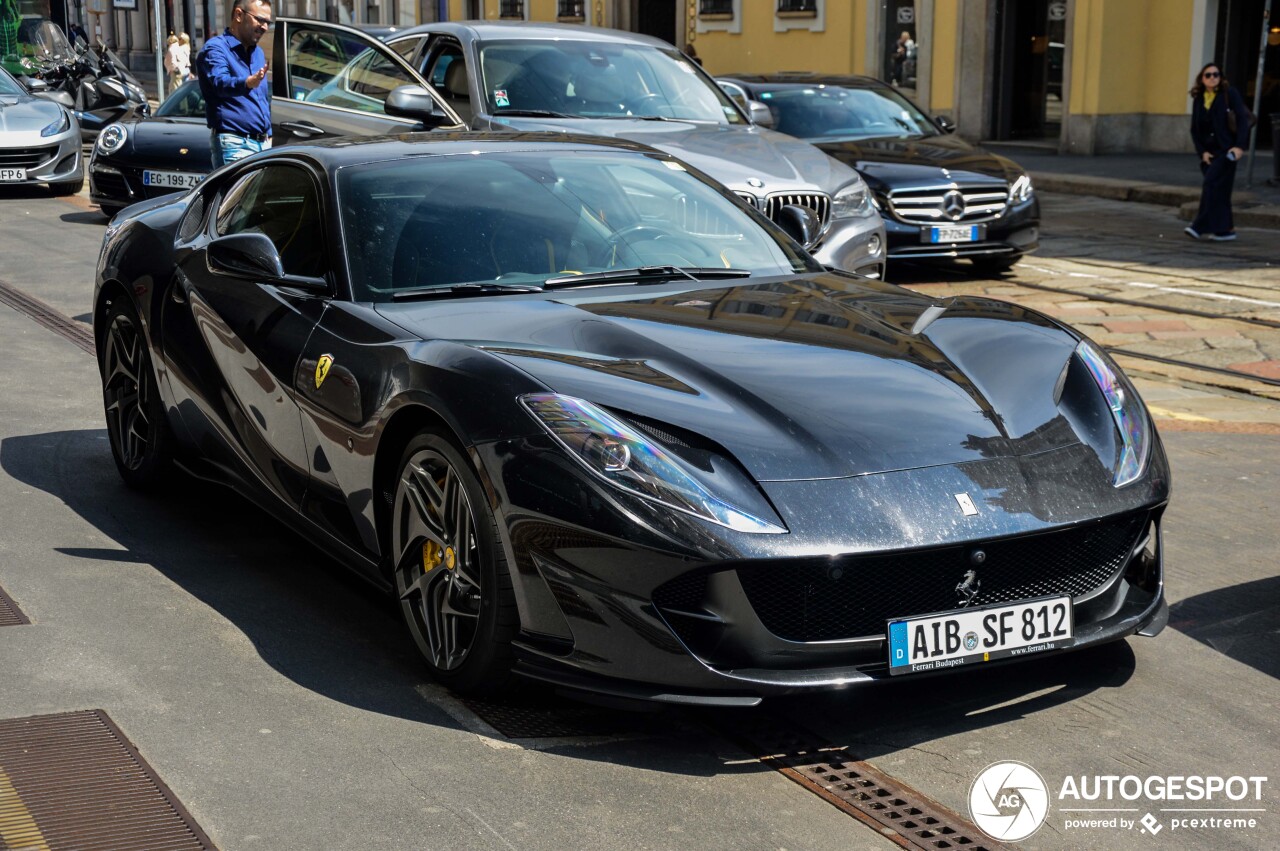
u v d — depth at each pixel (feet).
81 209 45.91
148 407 16.57
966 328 12.89
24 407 20.94
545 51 30.66
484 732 11.03
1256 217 46.09
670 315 12.75
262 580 14.35
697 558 10.02
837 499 10.37
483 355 11.48
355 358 12.57
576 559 10.41
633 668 10.36
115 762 10.34
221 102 28.99
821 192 27.17
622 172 15.57
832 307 13.35
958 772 10.50
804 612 10.39
